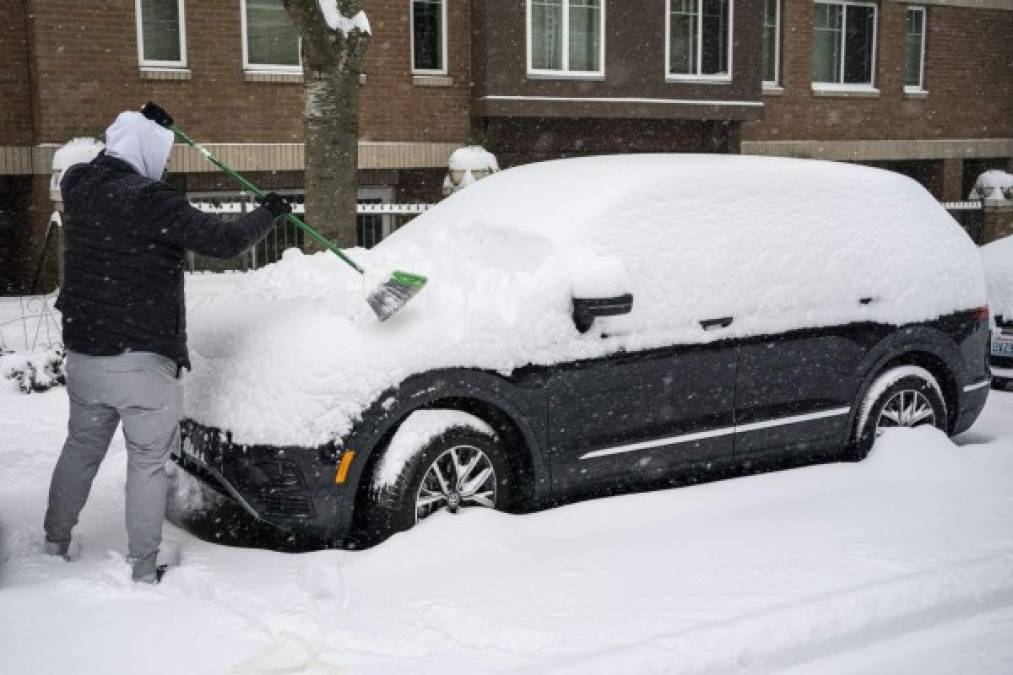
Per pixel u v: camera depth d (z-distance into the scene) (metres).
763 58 18.77
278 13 14.27
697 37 17.00
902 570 4.35
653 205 5.34
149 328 4.11
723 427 5.41
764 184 5.70
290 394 4.42
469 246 5.48
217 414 4.63
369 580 4.18
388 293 4.54
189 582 4.12
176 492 5.42
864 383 5.86
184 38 13.63
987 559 4.43
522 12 15.31
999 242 8.90
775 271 5.57
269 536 5.00
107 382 4.09
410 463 4.55
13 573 4.20
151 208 4.07
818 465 5.76
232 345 4.75
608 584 4.18
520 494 5.02
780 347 5.54
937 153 20.50
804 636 3.79
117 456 5.87
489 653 3.61
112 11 13.07
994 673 3.64
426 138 15.48
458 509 4.77
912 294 5.99
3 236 13.85
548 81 15.63
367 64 14.92
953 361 6.16
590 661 3.47
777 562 4.44
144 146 4.30
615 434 5.11
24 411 7.16
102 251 4.09
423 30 15.43
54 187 11.83
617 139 16.86
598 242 5.16
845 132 19.56
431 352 4.62
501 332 4.79
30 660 3.46
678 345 5.23
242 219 4.28
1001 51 21.14
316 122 8.30
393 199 15.68
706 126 17.50
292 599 3.98
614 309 4.84
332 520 4.48
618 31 16.06
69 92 12.90
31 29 12.81
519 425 4.86
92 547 4.60
